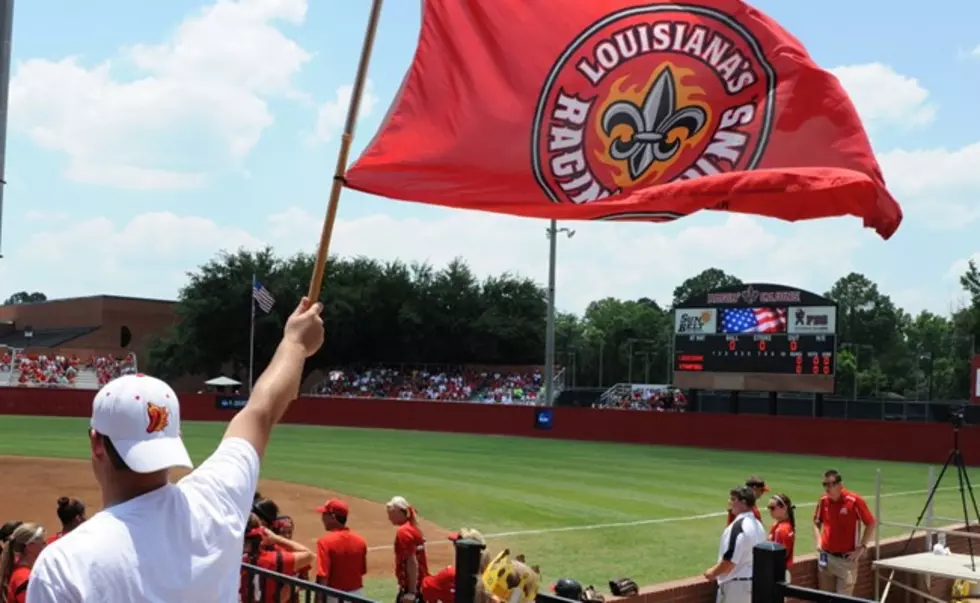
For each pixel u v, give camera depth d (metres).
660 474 28.67
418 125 5.68
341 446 36.06
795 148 5.81
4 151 18.78
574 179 5.74
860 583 12.20
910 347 147.38
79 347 73.50
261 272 71.94
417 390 67.25
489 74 5.78
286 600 7.75
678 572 14.29
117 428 2.24
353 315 71.75
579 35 5.82
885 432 38.16
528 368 70.56
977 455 36.56
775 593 4.21
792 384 40.75
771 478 28.67
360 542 9.08
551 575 13.97
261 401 2.69
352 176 5.64
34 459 27.50
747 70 5.88
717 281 184.88
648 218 5.62
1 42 18.69
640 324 129.25
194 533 2.27
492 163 5.70
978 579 10.41
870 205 5.44
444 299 74.31
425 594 9.15
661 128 5.89
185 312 70.69
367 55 4.02
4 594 7.16
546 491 23.53
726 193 5.36
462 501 21.28
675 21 5.93
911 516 21.22
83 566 2.09
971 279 93.12
